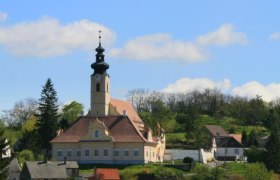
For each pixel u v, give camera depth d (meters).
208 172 195.88
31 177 189.62
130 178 192.12
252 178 195.88
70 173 197.50
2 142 159.75
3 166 154.75
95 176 189.12
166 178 197.00
